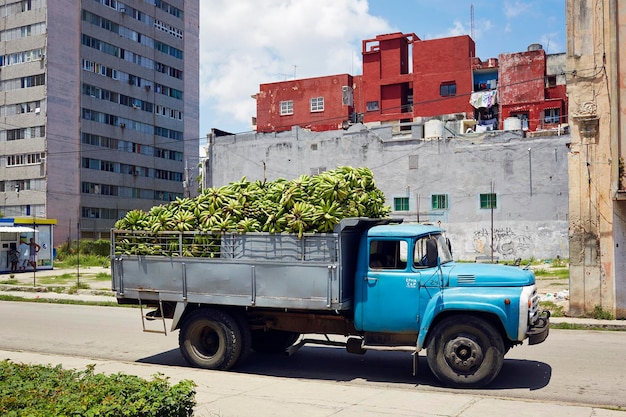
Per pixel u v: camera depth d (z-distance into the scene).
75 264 45.81
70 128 67.69
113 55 73.62
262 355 11.21
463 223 42.03
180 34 85.19
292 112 64.88
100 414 4.48
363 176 9.83
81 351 11.72
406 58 63.66
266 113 66.06
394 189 44.00
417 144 43.56
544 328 8.52
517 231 40.72
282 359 10.84
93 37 71.00
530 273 8.84
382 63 62.25
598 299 15.41
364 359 10.82
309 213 9.07
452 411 6.94
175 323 9.91
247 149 49.16
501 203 41.19
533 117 52.19
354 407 7.11
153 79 79.88
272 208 9.52
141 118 77.62
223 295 9.60
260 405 7.17
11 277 31.48
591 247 15.49
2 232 35.50
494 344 8.27
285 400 7.43
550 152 40.19
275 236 9.34
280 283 9.25
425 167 43.22
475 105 55.19
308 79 64.31
